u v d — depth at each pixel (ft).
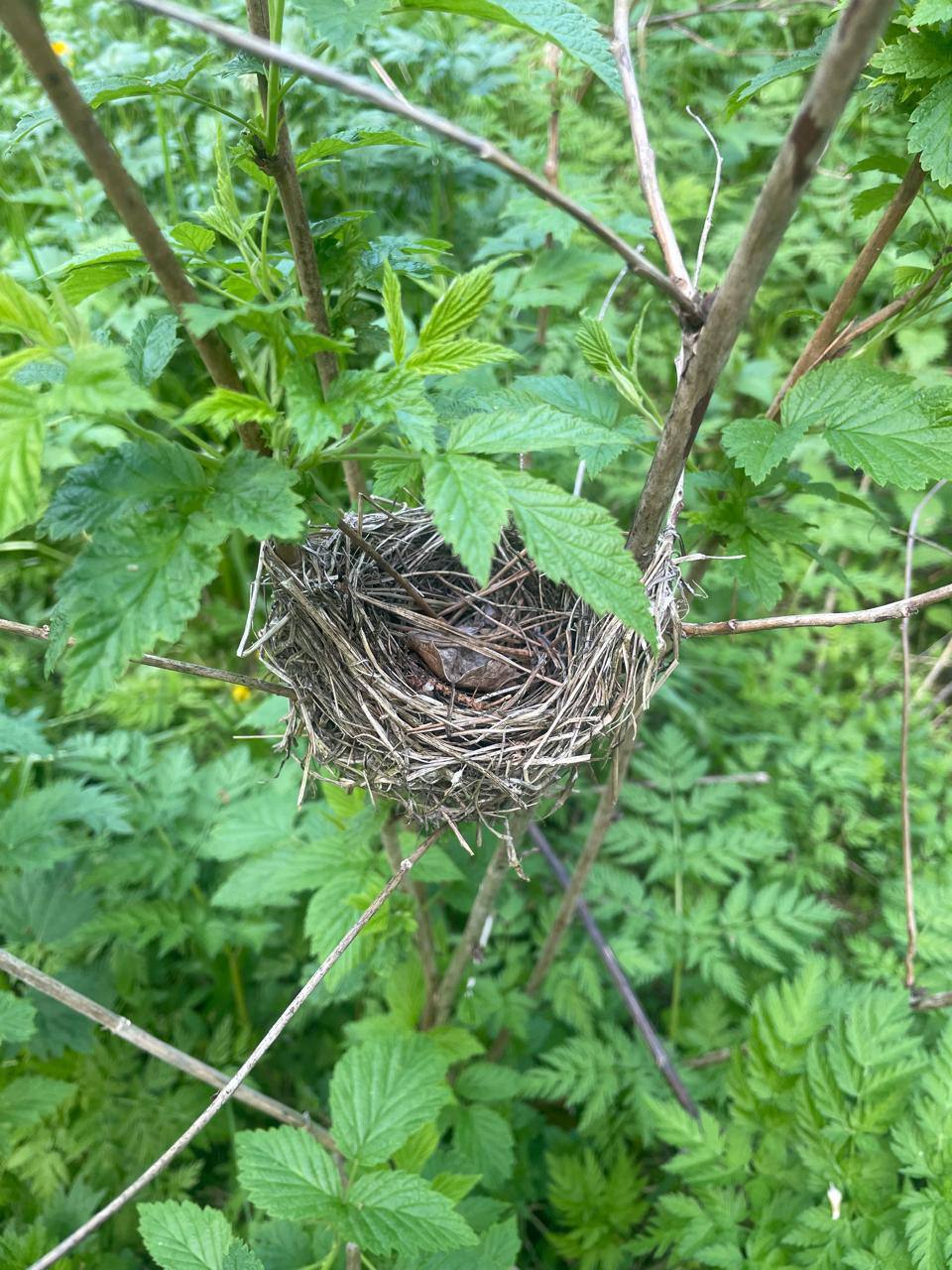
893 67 1.06
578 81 2.26
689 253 2.76
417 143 1.01
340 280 1.11
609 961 1.95
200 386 2.59
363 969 1.69
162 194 2.55
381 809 1.34
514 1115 1.95
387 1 0.82
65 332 0.76
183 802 2.00
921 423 1.09
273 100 0.89
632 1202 1.75
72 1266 1.56
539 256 2.07
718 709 2.56
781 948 2.12
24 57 0.63
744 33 2.83
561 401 1.27
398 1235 1.14
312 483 0.97
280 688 1.14
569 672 1.25
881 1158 1.44
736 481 1.34
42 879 1.87
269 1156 1.23
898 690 2.76
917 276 1.29
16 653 2.55
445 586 1.44
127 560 0.75
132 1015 1.96
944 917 1.95
